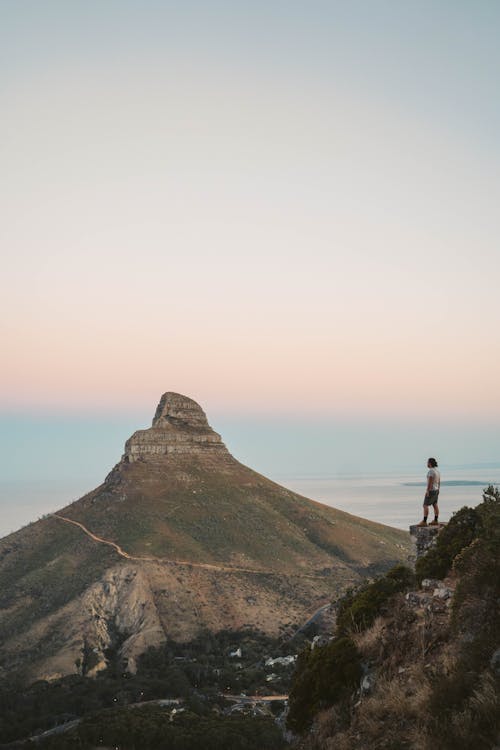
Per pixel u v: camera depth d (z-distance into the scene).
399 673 11.23
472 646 9.92
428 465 18.22
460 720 8.43
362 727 10.45
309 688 13.42
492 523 12.20
